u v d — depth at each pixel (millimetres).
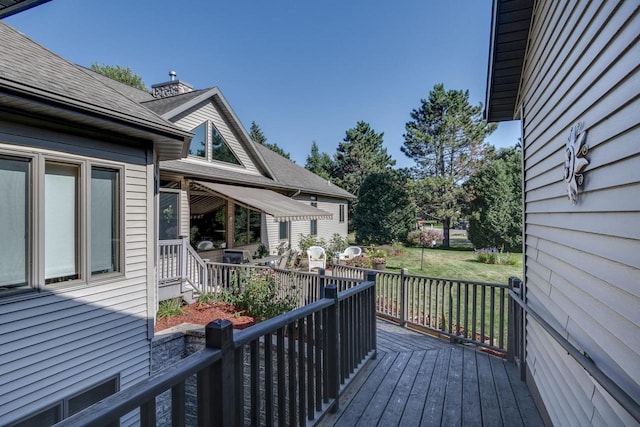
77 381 5000
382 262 14352
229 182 11930
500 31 4156
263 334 2307
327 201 20734
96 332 5254
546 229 3525
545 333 3479
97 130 5266
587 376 2475
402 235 23281
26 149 4473
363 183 24203
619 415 2010
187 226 10195
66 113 4559
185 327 7055
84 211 5098
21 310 4414
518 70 4621
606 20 2158
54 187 4824
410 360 4848
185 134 6145
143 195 6012
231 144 12703
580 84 2570
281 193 15586
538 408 3576
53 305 4734
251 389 2254
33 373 4523
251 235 14039
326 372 3406
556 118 3164
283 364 2582
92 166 5219
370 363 4707
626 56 1915
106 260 5473
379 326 6828
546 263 3527
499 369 4551
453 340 5734
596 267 2324
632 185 1863
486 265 16016
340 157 40312
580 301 2613
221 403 1890
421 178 27078
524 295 4344
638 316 1807
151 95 13203
